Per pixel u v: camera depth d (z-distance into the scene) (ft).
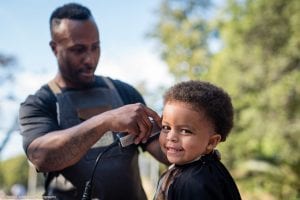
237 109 38.83
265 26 37.55
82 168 7.02
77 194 7.06
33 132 6.99
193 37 82.74
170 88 5.62
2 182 99.25
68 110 7.39
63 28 7.55
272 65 36.83
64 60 7.57
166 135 5.44
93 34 7.59
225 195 5.31
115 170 7.16
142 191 7.76
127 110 6.05
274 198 38.45
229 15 44.73
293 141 36.35
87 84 7.65
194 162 5.37
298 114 35.96
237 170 40.57
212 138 5.43
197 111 5.29
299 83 35.42
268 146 39.75
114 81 8.13
